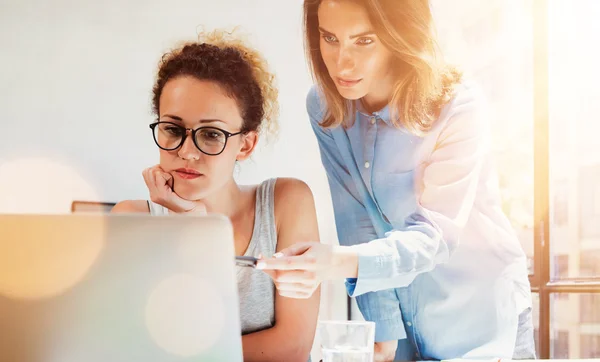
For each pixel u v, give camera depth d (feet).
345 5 7.68
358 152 7.73
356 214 7.82
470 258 7.64
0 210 7.56
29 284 2.58
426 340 7.49
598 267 8.39
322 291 7.73
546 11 8.48
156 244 2.62
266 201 6.68
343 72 7.74
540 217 8.28
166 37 8.03
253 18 8.04
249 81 7.57
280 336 5.86
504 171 8.11
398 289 7.41
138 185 7.48
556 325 8.37
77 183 7.65
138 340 2.62
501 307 7.73
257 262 4.18
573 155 8.57
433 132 7.70
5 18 7.70
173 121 7.27
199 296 2.66
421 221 7.55
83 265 2.58
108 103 7.79
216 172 7.14
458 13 7.93
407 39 7.66
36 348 2.58
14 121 7.65
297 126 7.91
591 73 8.73
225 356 2.70
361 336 3.39
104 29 7.91
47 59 7.78
